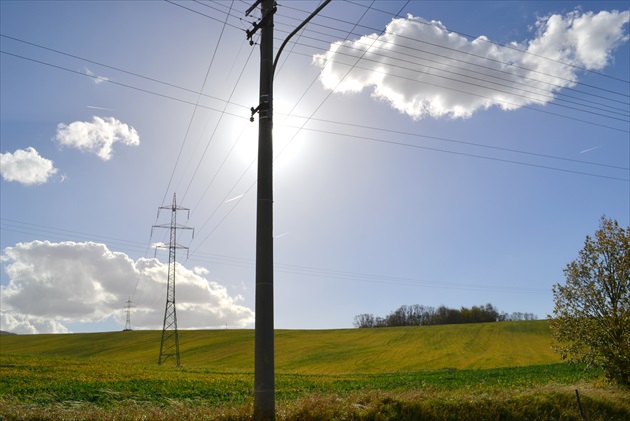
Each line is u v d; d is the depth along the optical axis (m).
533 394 23.25
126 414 18.02
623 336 26.92
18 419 16.70
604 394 25.09
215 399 29.23
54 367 51.22
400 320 157.38
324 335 114.00
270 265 14.91
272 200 15.48
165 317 79.25
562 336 28.92
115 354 96.81
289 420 16.92
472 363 72.94
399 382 40.75
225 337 111.31
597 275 28.03
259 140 15.92
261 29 17.03
